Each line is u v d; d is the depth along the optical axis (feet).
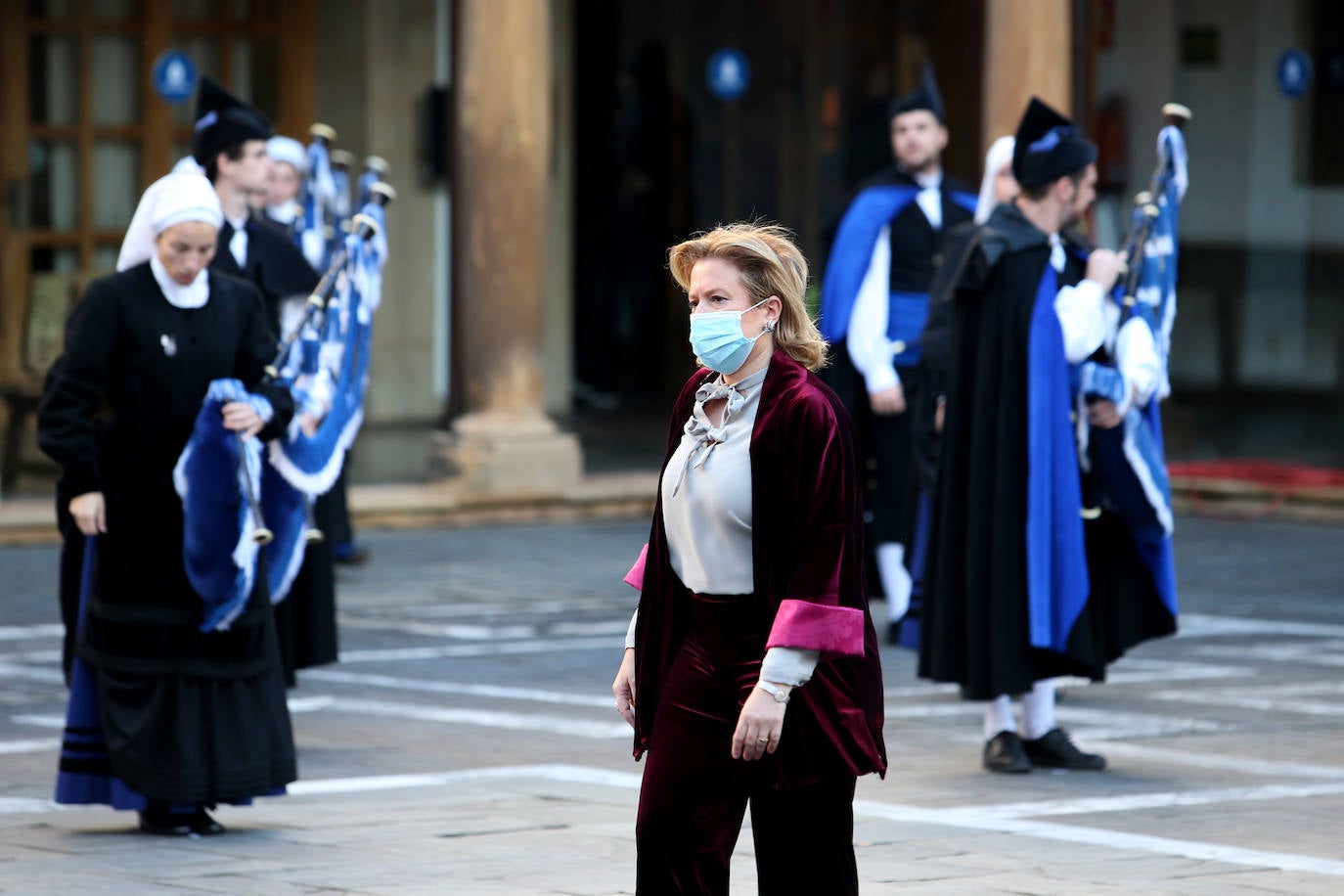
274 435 62.54
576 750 73.92
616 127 187.11
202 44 157.28
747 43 186.91
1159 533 71.82
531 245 134.51
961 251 81.05
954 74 185.88
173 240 59.98
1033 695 71.61
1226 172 190.29
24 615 101.04
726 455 42.11
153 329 60.03
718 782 42.11
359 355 71.61
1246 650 95.71
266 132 76.38
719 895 42.22
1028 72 134.82
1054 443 69.92
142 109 154.61
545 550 123.44
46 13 150.82
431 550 122.83
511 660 91.97
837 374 97.60
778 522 41.70
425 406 171.63
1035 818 63.31
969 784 68.80
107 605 59.88
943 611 71.15
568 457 136.15
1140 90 180.14
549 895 53.26
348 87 163.84
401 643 95.81
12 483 133.08
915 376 96.37
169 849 58.54
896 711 82.12
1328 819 63.41
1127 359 70.90
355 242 70.90
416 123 167.02
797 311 42.34
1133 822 62.80
